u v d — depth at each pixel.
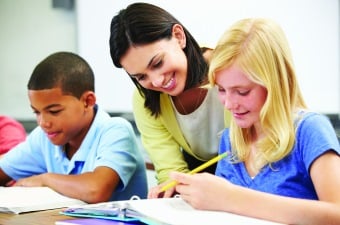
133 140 1.34
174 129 1.32
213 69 0.89
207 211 0.84
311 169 0.88
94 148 1.31
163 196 1.05
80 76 1.27
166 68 1.11
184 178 0.89
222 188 0.85
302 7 1.85
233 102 0.89
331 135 0.90
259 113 0.90
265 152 0.94
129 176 1.27
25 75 2.83
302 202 0.80
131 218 0.84
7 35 2.89
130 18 1.10
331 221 0.79
